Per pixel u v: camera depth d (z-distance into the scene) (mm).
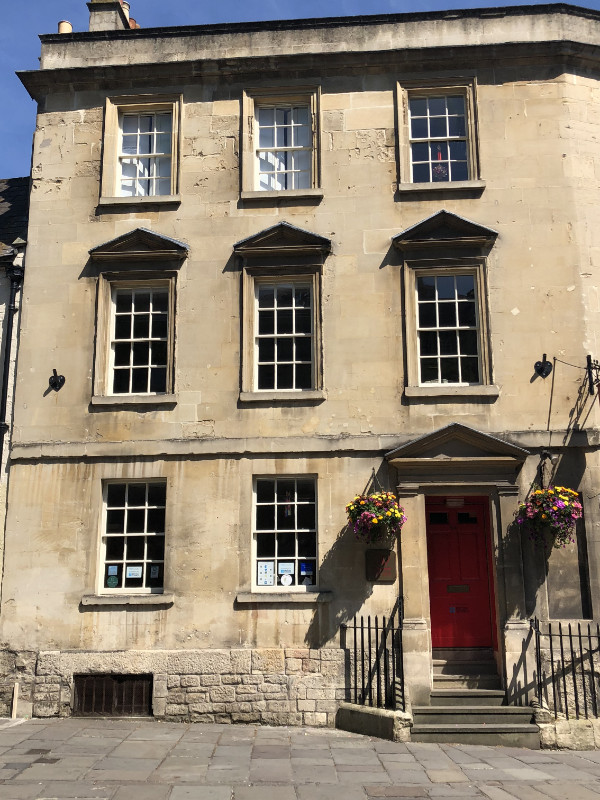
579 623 10266
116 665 10562
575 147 11773
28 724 10055
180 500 11062
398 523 10258
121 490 11367
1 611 10898
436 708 9773
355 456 10984
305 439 11047
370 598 10578
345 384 11227
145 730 9734
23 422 11453
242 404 11266
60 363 11625
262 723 10266
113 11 13578
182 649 10586
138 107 12609
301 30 12391
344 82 12258
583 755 8914
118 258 11836
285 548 10992
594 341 11141
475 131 11898
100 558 11102
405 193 11766
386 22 12273
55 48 12734
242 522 10914
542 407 10945
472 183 11641
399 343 11312
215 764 8148
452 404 11047
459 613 10969
